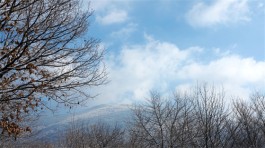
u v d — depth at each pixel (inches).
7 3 420.5
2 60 433.7
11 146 856.3
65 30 459.5
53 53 456.8
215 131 957.2
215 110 979.9
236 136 964.6
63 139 1648.6
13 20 434.6
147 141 1227.2
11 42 438.3
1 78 433.1
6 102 432.8
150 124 1233.4
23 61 444.1
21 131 437.7
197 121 1079.6
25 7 433.4
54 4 451.8
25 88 438.9
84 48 479.5
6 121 416.5
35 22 439.5
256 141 1015.6
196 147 1046.4
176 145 1134.4
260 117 1042.1
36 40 438.9
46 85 445.4
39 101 457.1
